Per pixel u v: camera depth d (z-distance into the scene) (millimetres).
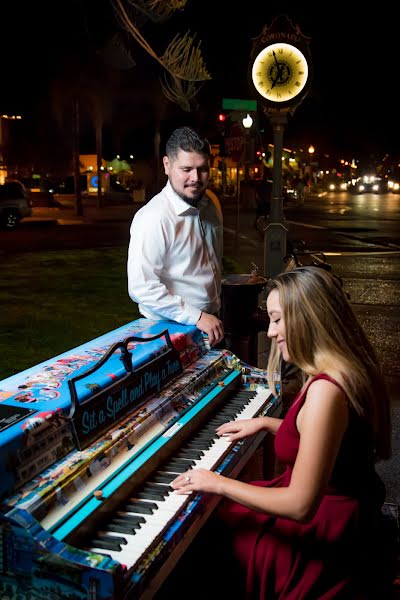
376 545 2273
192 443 2641
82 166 50094
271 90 8719
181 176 3375
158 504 2098
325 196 52562
